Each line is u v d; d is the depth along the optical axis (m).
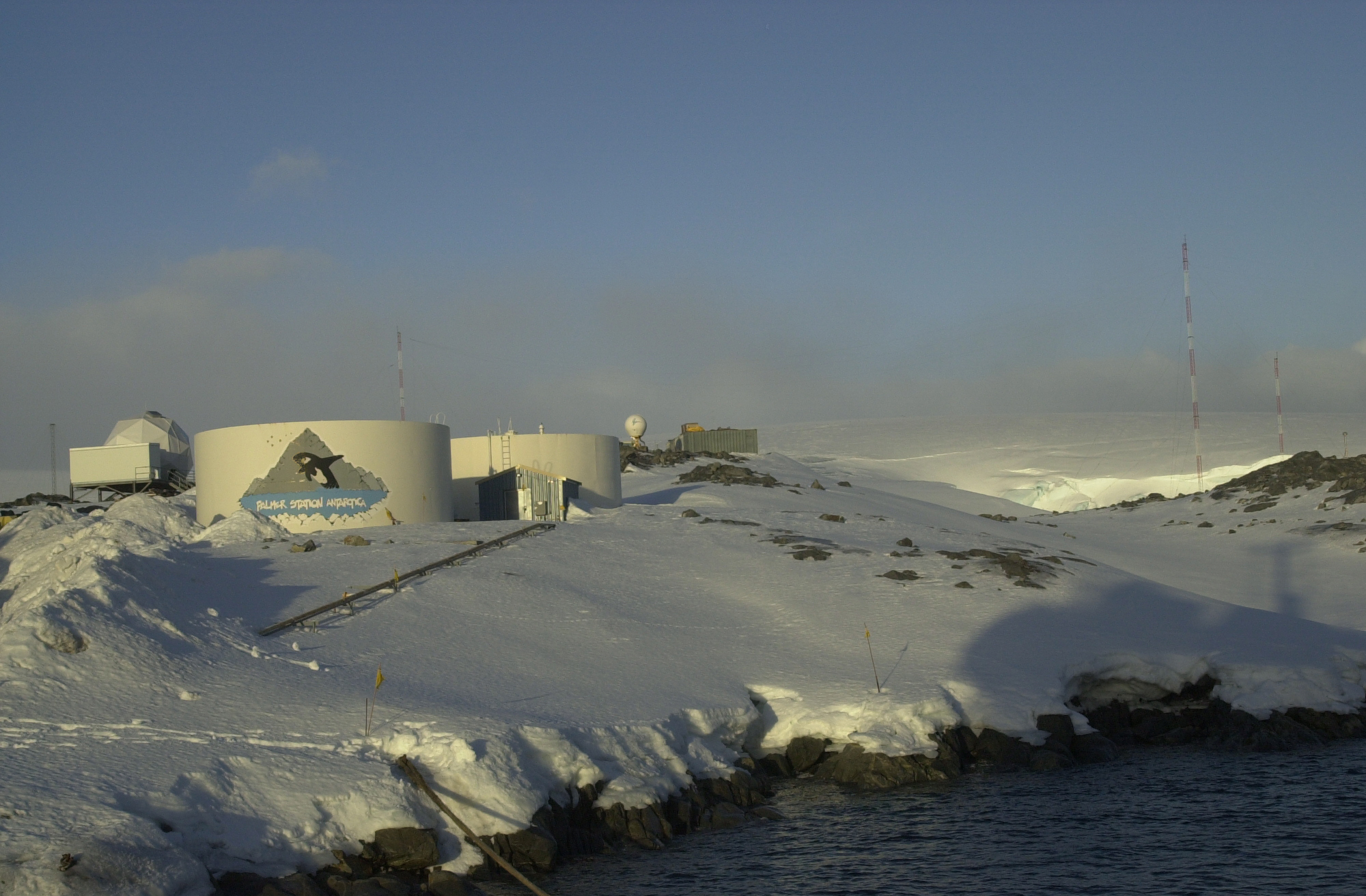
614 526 44.25
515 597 31.00
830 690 26.77
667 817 21.27
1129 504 71.69
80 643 21.02
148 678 20.73
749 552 39.88
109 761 17.30
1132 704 30.34
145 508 38.06
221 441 40.75
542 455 51.94
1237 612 36.00
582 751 21.09
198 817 16.53
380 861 17.48
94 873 14.41
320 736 19.42
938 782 24.45
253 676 22.02
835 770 24.86
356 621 26.83
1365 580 42.94
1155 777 24.88
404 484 41.34
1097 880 18.70
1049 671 28.70
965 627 31.58
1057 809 22.55
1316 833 20.75
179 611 24.25
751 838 20.98
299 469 40.00
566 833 19.64
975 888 18.44
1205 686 30.22
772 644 30.06
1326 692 29.20
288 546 34.41
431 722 20.22
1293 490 60.59
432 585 30.91
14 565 32.91
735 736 25.05
